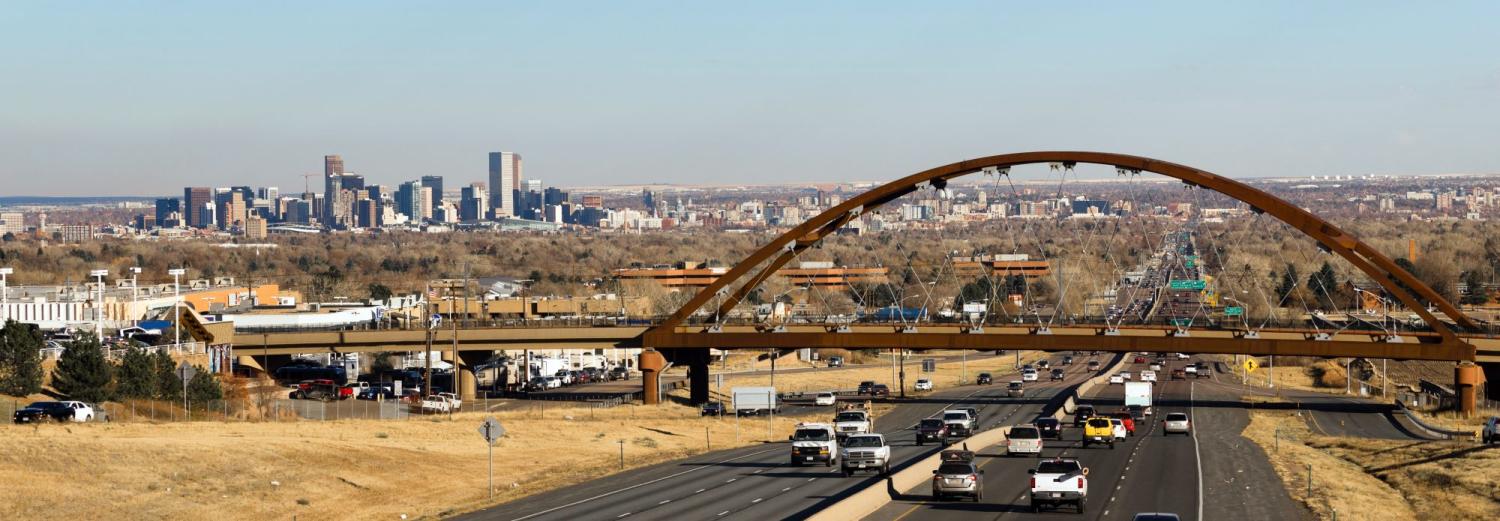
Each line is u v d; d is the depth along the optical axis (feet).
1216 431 524.52
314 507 339.98
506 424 538.06
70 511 312.91
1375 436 519.19
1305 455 432.66
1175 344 616.80
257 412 568.00
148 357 540.93
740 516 284.82
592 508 307.78
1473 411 593.01
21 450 354.74
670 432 540.93
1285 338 620.49
